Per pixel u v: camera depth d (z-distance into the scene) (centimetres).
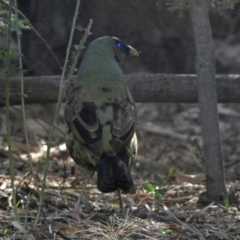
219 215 1009
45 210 1029
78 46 888
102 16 1877
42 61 1761
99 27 1877
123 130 952
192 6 1067
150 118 1931
